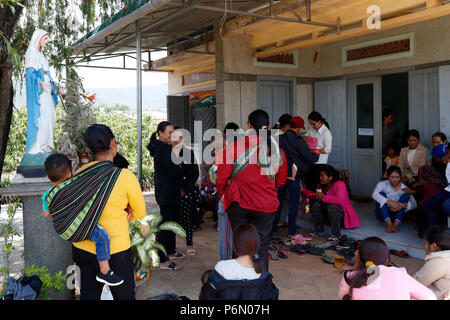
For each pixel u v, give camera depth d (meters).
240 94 7.91
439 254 2.93
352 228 5.79
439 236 2.98
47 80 3.79
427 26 6.88
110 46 8.66
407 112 7.44
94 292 2.87
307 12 5.56
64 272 3.77
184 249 5.66
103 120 11.41
